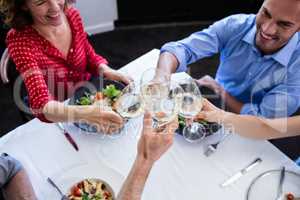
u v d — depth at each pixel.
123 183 0.96
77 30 1.45
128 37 2.63
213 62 2.41
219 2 2.66
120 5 2.64
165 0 2.64
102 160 1.08
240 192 1.00
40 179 1.04
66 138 1.13
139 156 0.91
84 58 1.51
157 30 2.68
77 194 0.99
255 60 1.33
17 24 1.29
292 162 1.07
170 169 1.05
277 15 1.08
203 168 1.05
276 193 0.99
